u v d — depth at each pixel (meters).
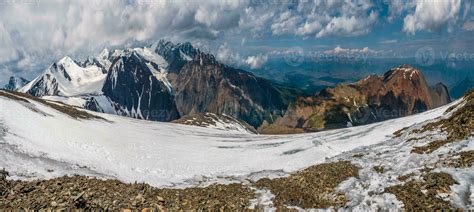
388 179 31.14
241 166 55.03
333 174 35.62
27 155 42.41
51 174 38.69
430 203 23.97
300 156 56.50
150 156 58.59
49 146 47.81
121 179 41.81
